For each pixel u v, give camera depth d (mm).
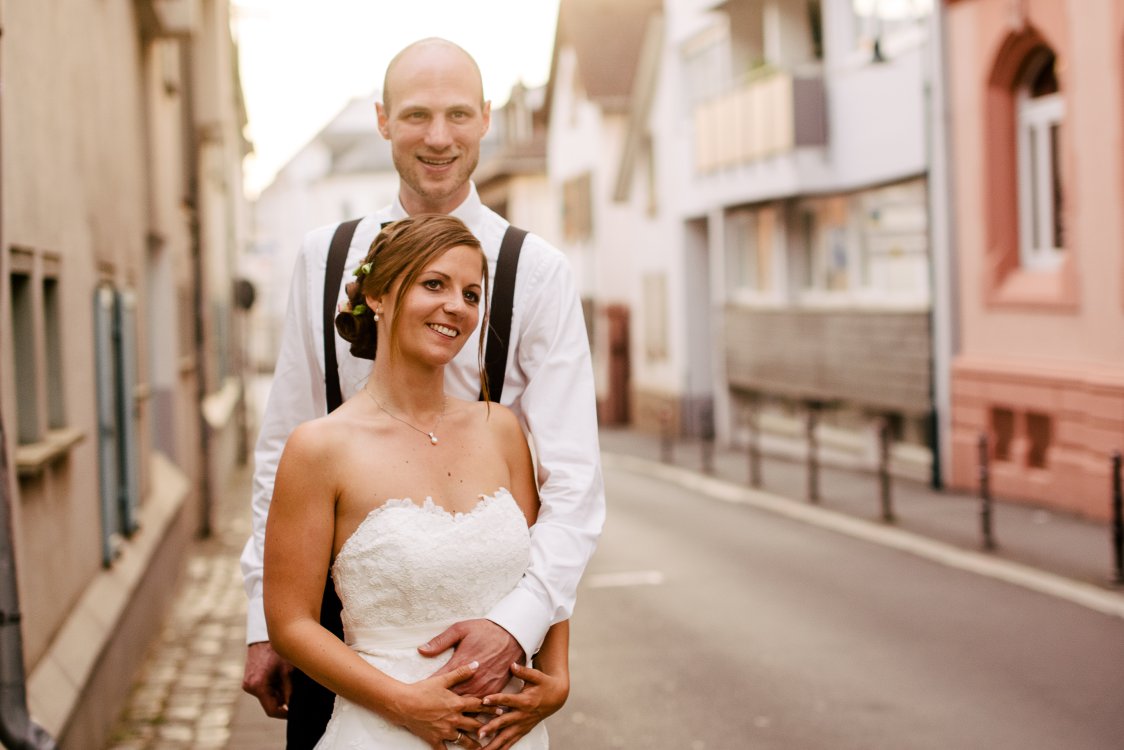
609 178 34312
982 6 15352
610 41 35344
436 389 2680
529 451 2830
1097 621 8617
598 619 9312
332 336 3018
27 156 5754
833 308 19391
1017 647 7969
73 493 6562
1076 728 6273
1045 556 11055
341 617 2664
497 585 2611
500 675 2562
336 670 2506
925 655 7848
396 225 2654
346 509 2566
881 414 18766
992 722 6414
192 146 16438
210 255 20328
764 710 6781
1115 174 12875
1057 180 14852
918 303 17672
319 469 2557
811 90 19719
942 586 10031
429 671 2533
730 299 24828
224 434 20422
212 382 19656
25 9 5773
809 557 11688
